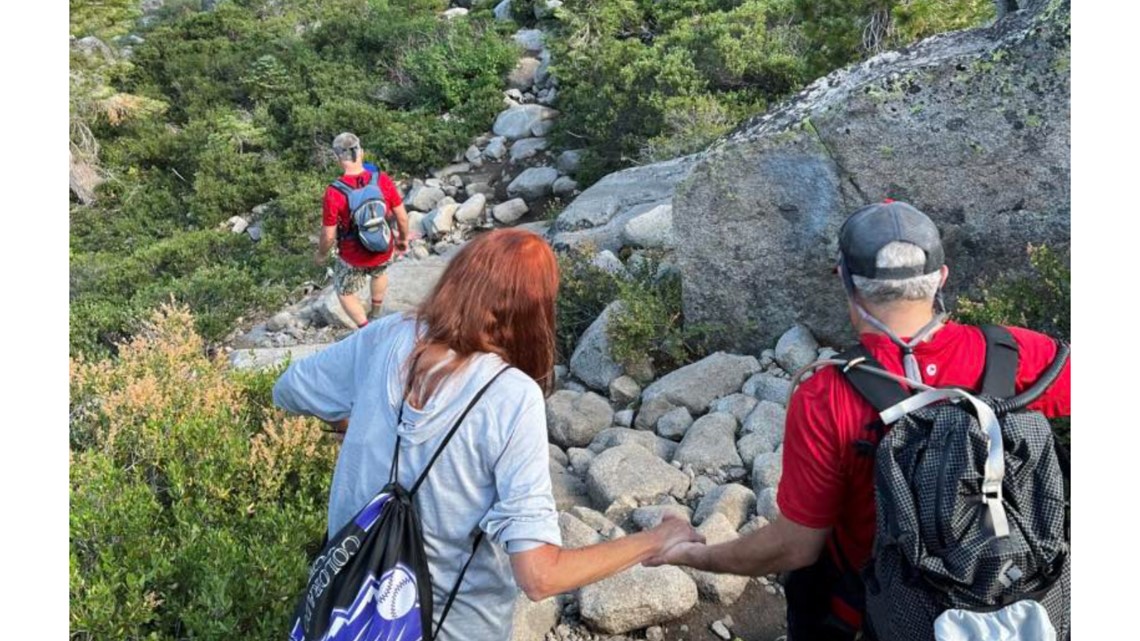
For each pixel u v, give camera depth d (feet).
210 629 9.75
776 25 39.52
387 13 55.26
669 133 33.99
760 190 17.43
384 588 6.39
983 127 15.71
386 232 22.81
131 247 43.50
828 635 7.57
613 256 22.49
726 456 14.76
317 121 44.65
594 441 16.22
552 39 45.14
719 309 18.42
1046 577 5.85
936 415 6.05
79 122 49.11
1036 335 6.78
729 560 7.03
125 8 64.85
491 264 6.74
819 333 17.81
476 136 42.39
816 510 6.53
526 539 6.23
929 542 5.82
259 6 62.80
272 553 10.58
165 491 13.19
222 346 28.99
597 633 11.25
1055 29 15.11
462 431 6.49
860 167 16.56
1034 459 5.93
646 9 47.14
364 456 6.75
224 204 43.19
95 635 9.55
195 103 52.29
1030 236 15.88
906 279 6.45
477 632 6.84
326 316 28.58
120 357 16.56
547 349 7.00
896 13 25.38
